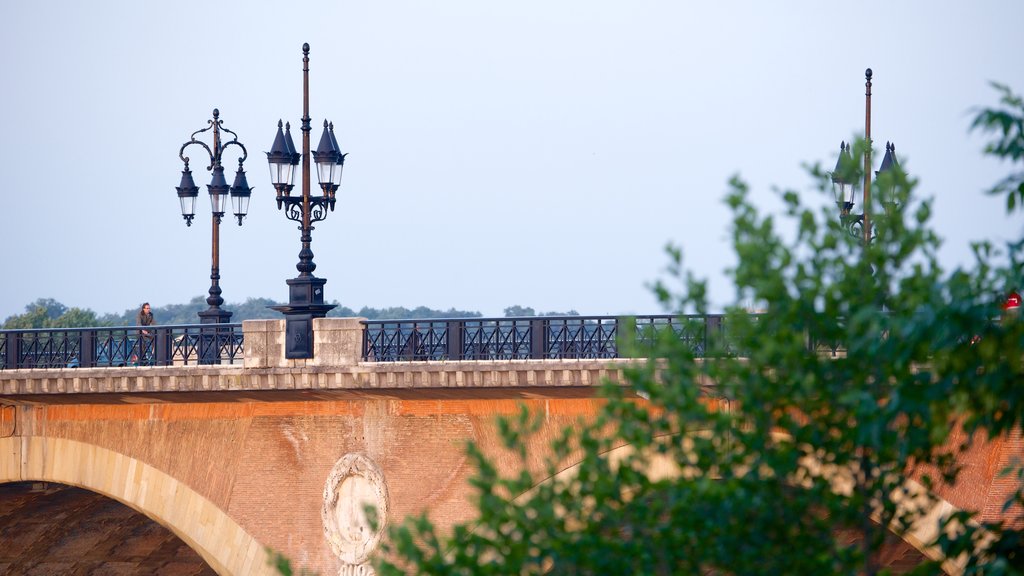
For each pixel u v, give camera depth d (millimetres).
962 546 67375
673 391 69188
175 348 152875
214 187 161375
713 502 67062
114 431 144500
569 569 67875
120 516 183375
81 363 144500
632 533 69000
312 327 130625
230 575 137875
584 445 69812
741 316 69750
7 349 147500
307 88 137500
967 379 62719
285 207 135000
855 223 109188
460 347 126625
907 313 66375
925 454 69938
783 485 69750
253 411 138125
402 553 67875
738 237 70312
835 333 69062
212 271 162250
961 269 63250
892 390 65938
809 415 69062
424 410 131250
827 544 68938
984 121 62438
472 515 128750
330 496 133625
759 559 67875
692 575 67375
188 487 140500
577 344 123125
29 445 147750
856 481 68938
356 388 127000
